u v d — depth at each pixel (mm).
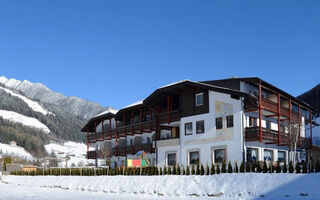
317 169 24125
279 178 23469
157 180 29547
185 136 39125
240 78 35531
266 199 21500
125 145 54062
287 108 41531
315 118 73188
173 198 25281
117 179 33031
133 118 52906
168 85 40125
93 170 38812
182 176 28781
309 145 41969
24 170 54969
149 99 42719
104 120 61188
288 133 39156
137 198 26094
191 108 39000
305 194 21094
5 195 31031
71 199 26844
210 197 24188
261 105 34906
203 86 36594
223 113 35812
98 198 27016
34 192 34031
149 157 48438
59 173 44438
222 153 35375
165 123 42312
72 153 180625
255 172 26062
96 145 64125
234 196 23297
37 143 178250
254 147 35500
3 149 152500
